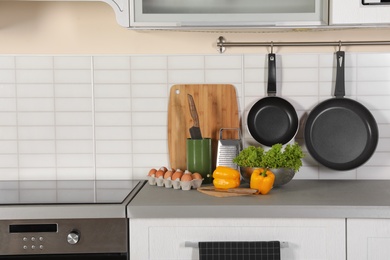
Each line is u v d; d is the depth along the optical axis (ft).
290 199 6.68
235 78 8.22
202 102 8.23
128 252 6.40
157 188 7.50
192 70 8.23
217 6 7.14
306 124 8.08
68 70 8.24
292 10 7.12
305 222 6.36
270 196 6.89
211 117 8.23
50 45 8.23
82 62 8.23
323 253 6.36
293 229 6.36
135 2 7.12
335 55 8.14
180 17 7.13
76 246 6.34
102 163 8.32
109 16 8.21
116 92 8.26
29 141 8.30
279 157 7.23
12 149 8.30
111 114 8.28
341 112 8.09
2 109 8.27
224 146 7.81
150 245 6.40
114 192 7.23
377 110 8.17
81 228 6.33
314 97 8.19
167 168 8.31
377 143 7.96
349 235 6.33
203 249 6.29
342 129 8.09
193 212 6.34
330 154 8.09
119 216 6.31
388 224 6.31
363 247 6.34
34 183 8.04
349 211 6.28
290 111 8.11
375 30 8.13
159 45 8.23
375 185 7.71
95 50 8.24
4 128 8.29
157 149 8.31
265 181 6.97
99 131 8.29
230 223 6.38
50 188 7.59
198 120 8.08
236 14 7.11
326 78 8.16
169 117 8.23
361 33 8.15
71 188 7.57
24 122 8.28
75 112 8.28
